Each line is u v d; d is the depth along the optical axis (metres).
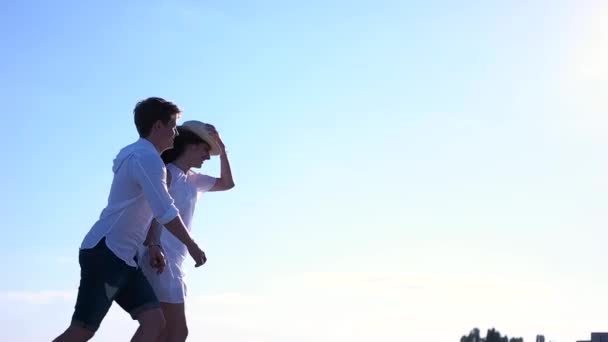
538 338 31.95
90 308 6.79
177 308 7.74
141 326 7.02
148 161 6.88
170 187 7.90
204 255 7.02
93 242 6.86
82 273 6.88
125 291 7.02
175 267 7.75
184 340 7.77
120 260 6.88
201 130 8.06
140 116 7.09
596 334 27.58
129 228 6.91
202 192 8.50
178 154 8.03
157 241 7.43
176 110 7.16
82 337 6.80
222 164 8.48
